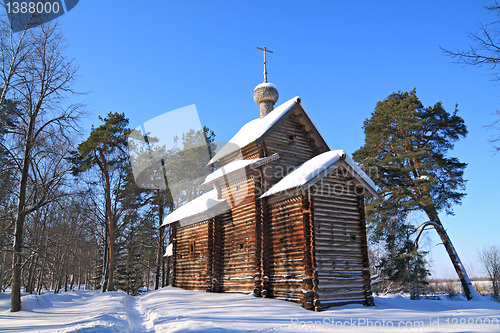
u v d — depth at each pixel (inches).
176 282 1026.7
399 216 1150.3
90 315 563.5
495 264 1963.6
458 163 1167.6
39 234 919.0
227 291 794.2
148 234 1614.2
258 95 992.2
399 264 1120.2
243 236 778.2
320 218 633.6
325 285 599.2
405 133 1201.4
